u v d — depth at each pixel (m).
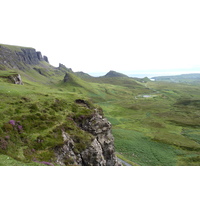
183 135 102.62
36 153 31.17
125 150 78.94
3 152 27.25
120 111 168.00
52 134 37.12
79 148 38.75
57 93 67.19
